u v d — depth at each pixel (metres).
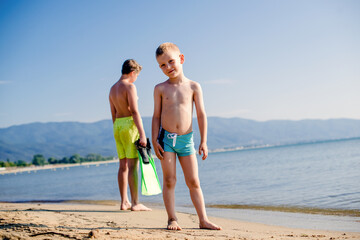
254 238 2.71
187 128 3.10
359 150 37.44
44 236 2.50
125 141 4.66
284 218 4.50
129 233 2.69
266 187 9.30
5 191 15.14
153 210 4.75
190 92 3.15
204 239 2.55
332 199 6.11
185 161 3.14
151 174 4.36
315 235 3.07
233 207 5.86
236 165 28.19
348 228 3.65
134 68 4.73
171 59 3.09
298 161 25.27
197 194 3.20
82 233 2.59
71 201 7.93
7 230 2.71
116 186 13.58
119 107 4.68
